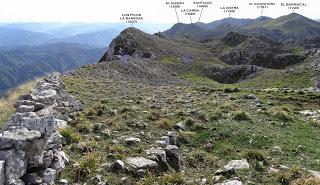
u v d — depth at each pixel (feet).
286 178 49.52
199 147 63.36
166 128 69.10
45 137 37.50
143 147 56.44
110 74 196.65
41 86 83.76
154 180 45.65
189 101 101.50
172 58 478.59
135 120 71.72
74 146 51.16
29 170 36.42
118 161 46.73
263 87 341.21
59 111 66.90
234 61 592.60
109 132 61.11
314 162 57.77
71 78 136.98
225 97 116.98
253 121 79.00
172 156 52.85
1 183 31.32
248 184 47.83
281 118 86.22
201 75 428.56
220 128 70.90
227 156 59.26
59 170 40.83
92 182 42.14
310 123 84.94
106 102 89.25
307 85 324.80
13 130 37.27
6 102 87.40
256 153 57.47
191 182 47.50
